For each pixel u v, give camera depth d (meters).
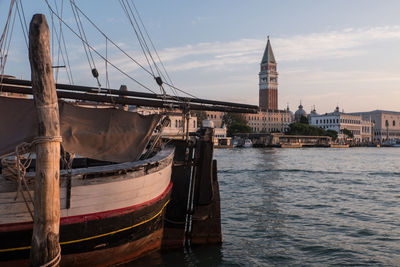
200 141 10.73
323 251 11.24
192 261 9.97
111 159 8.95
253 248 11.40
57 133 6.19
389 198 21.23
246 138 132.12
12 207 6.82
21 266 7.09
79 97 9.91
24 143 6.75
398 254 11.00
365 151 106.62
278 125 193.75
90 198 7.54
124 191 8.04
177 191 10.95
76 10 10.08
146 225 8.97
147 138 9.54
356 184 28.06
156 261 9.73
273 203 19.23
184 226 10.99
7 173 6.71
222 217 15.80
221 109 11.70
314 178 31.78
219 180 29.28
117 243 8.27
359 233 13.34
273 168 40.75
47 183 6.07
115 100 10.15
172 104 10.84
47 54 6.11
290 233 13.25
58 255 6.20
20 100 7.66
